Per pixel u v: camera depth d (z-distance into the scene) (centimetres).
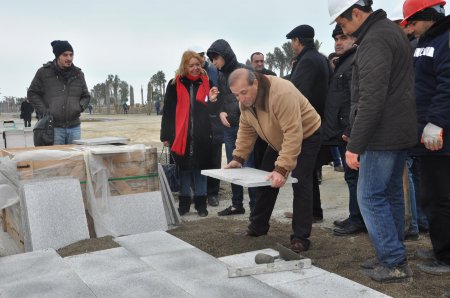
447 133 299
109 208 441
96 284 292
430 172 313
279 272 309
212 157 529
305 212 369
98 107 6066
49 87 576
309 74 458
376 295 270
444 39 300
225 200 639
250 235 412
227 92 505
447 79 292
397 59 280
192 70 509
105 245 379
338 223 457
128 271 313
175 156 530
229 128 518
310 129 362
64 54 564
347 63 431
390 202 321
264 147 468
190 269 318
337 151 841
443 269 313
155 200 462
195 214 545
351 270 325
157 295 272
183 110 516
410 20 319
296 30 472
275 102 333
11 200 419
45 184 405
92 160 435
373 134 286
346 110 429
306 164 365
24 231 395
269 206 403
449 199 309
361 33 288
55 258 344
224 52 486
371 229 299
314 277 299
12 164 413
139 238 397
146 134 1805
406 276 297
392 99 283
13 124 1219
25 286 291
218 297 268
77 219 411
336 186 711
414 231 404
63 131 582
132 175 457
